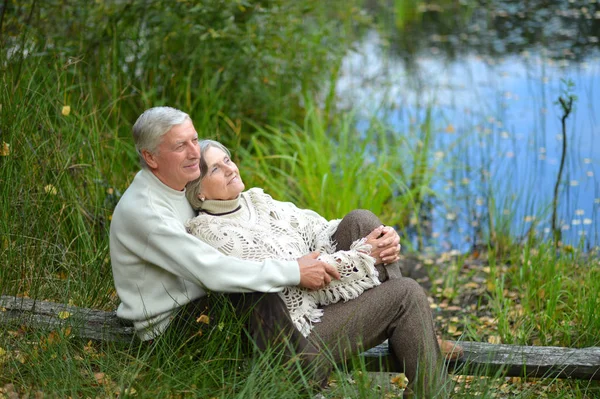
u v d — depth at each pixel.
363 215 3.59
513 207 6.46
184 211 3.39
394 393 3.60
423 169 6.98
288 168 6.73
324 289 3.36
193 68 6.47
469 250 6.13
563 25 10.89
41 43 5.30
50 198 4.35
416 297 3.31
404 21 11.57
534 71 9.27
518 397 3.48
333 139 7.41
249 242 3.34
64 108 4.49
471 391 3.29
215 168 3.38
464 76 9.23
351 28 10.30
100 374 3.27
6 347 3.43
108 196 4.79
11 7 5.41
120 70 5.89
